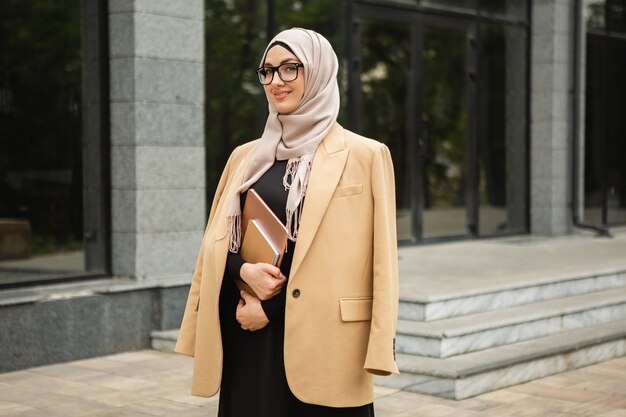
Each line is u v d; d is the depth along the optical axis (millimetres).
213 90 8914
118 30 7562
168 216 7754
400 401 5902
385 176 3273
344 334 3160
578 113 12547
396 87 11023
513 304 7668
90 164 7773
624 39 13562
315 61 3258
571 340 7047
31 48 7496
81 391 6180
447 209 11672
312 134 3273
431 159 11445
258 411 3227
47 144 7559
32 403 5871
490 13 11953
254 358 3250
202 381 3271
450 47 11594
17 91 7418
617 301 8070
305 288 3145
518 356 6434
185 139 7840
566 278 8242
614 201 13797
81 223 7734
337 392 3148
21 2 7434
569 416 5594
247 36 9227
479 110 11945
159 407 5789
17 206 7387
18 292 7082
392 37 10938
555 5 12242
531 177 12570
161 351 7473
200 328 3295
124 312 7414
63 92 7660
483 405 5820
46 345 6910
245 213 3281
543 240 11977
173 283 7629
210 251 3320
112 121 7672
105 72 7660
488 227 12148
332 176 3211
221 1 8961
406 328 6582
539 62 12398
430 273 8539
